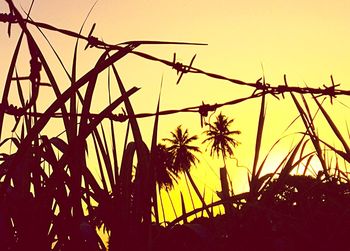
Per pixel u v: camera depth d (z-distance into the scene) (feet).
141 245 7.15
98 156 7.54
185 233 7.55
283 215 7.99
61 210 6.79
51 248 6.76
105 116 6.91
